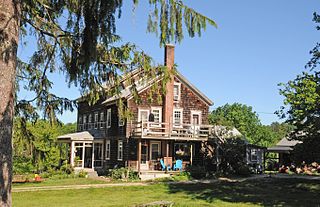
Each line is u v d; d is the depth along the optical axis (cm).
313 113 1972
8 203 662
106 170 3569
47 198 1973
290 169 4022
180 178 3048
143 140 3356
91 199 1947
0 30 672
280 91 2080
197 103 3666
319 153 1970
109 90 1044
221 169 3488
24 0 854
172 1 824
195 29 832
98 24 866
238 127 7281
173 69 1060
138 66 1011
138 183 2736
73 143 3728
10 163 672
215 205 1778
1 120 663
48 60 1000
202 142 3588
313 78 2003
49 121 1039
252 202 1897
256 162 4097
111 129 3700
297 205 1802
